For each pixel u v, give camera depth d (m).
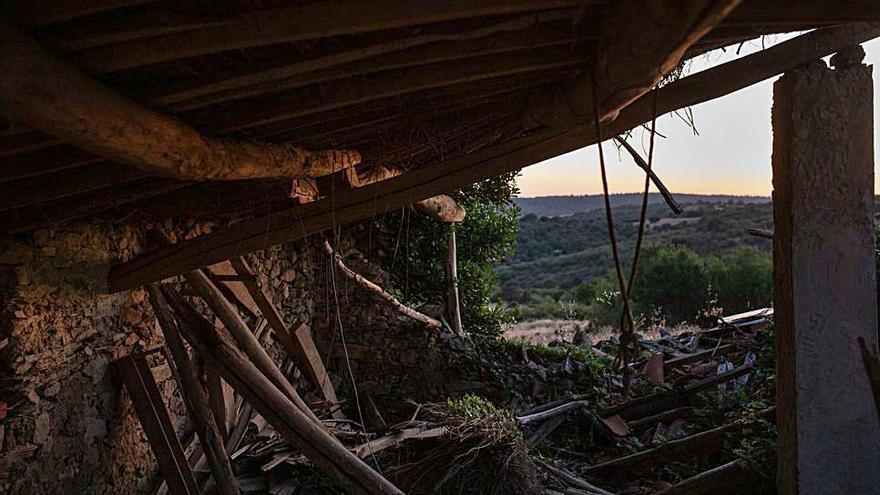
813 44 3.05
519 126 3.74
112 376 4.27
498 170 3.41
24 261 3.47
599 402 6.96
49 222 3.40
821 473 3.20
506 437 5.18
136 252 4.56
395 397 7.50
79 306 3.92
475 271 9.37
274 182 4.14
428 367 7.53
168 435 4.22
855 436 3.21
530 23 2.00
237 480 4.99
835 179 3.15
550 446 6.41
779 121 3.22
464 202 9.34
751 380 6.39
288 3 1.75
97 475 4.09
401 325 7.61
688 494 4.55
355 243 8.68
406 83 2.53
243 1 1.73
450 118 3.66
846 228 3.17
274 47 2.07
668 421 6.68
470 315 9.30
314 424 4.22
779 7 2.22
